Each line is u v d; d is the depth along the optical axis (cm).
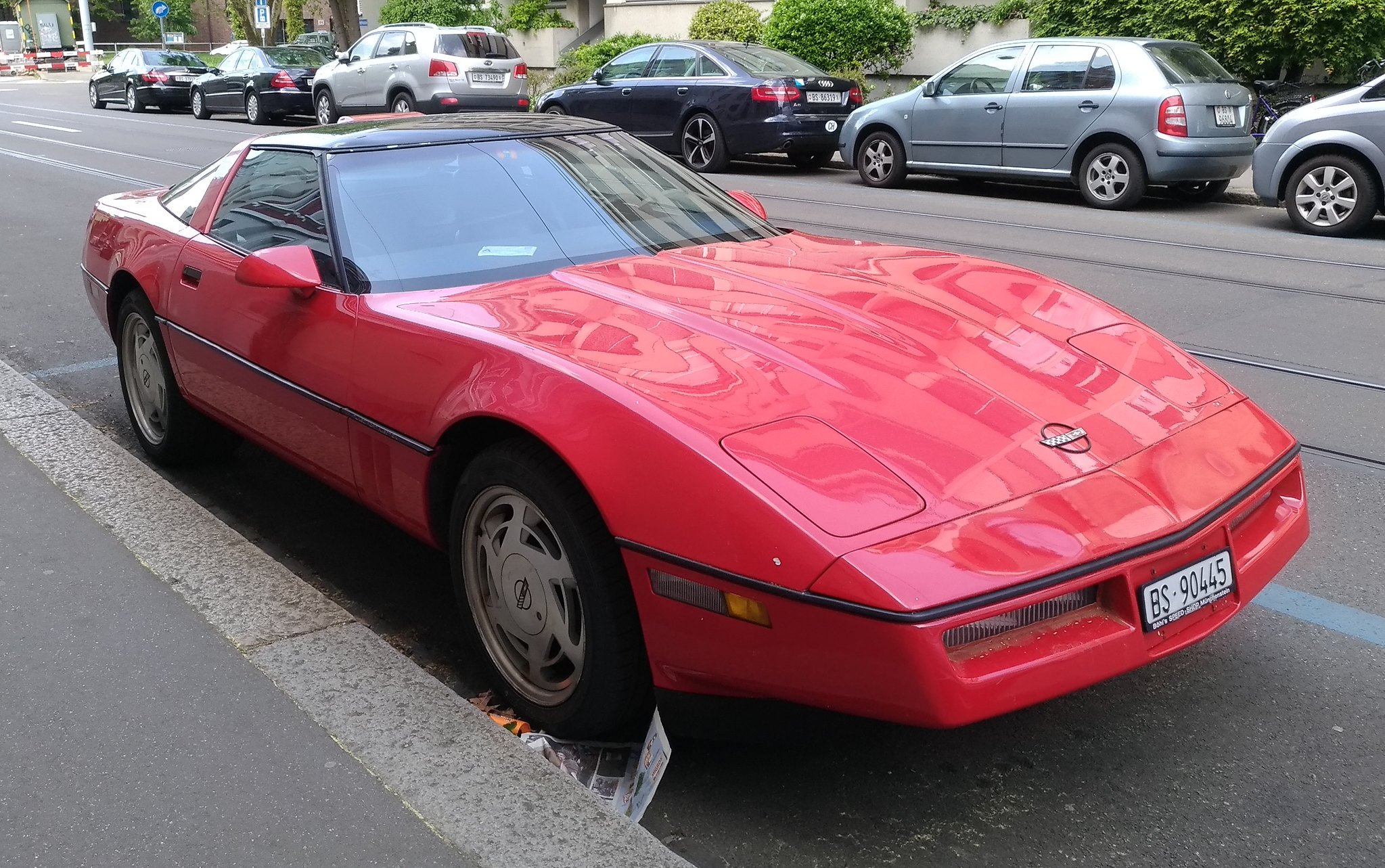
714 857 235
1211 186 1181
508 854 223
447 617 349
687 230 369
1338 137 942
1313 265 830
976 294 318
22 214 1126
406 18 2802
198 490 445
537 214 355
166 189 503
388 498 310
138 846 227
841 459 230
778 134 1422
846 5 1869
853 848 237
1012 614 215
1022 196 1242
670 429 234
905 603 206
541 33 2806
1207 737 272
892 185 1315
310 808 237
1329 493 421
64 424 473
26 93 3588
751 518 220
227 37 6550
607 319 286
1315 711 282
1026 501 227
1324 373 566
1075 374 274
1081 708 285
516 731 279
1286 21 1453
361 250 333
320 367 325
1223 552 245
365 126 394
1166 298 720
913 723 211
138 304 432
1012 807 248
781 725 235
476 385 271
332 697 277
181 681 284
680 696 241
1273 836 237
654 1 2419
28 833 231
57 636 306
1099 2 1634
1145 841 236
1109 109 1116
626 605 245
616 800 251
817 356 265
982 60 1223
